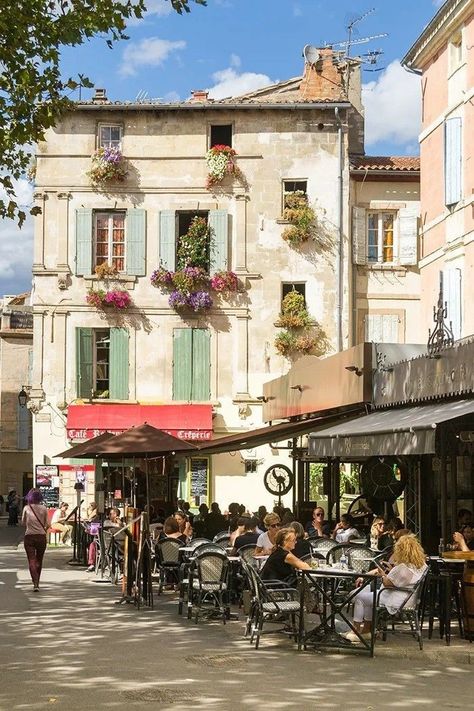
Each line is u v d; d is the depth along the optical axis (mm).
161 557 19234
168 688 10258
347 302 37219
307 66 39125
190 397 37219
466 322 26156
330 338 37312
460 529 17453
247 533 17734
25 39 15039
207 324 37375
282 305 37375
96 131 37719
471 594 13469
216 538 19516
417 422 16016
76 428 36406
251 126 37719
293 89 40406
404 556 13336
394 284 37656
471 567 13531
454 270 26672
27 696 9773
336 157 37656
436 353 18703
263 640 13680
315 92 38906
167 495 36688
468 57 26172
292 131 37688
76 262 37438
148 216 37594
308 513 25172
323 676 11180
